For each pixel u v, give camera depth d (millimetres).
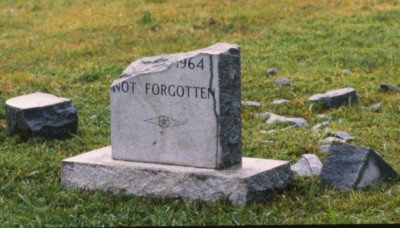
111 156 8086
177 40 16078
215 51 7484
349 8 17859
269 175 7551
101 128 10586
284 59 14492
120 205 7457
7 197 8023
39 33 17094
